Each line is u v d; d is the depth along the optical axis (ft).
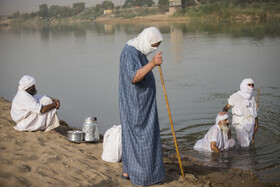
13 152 17.39
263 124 28.55
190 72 50.21
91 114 33.22
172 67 54.65
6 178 14.33
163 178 15.19
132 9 408.05
